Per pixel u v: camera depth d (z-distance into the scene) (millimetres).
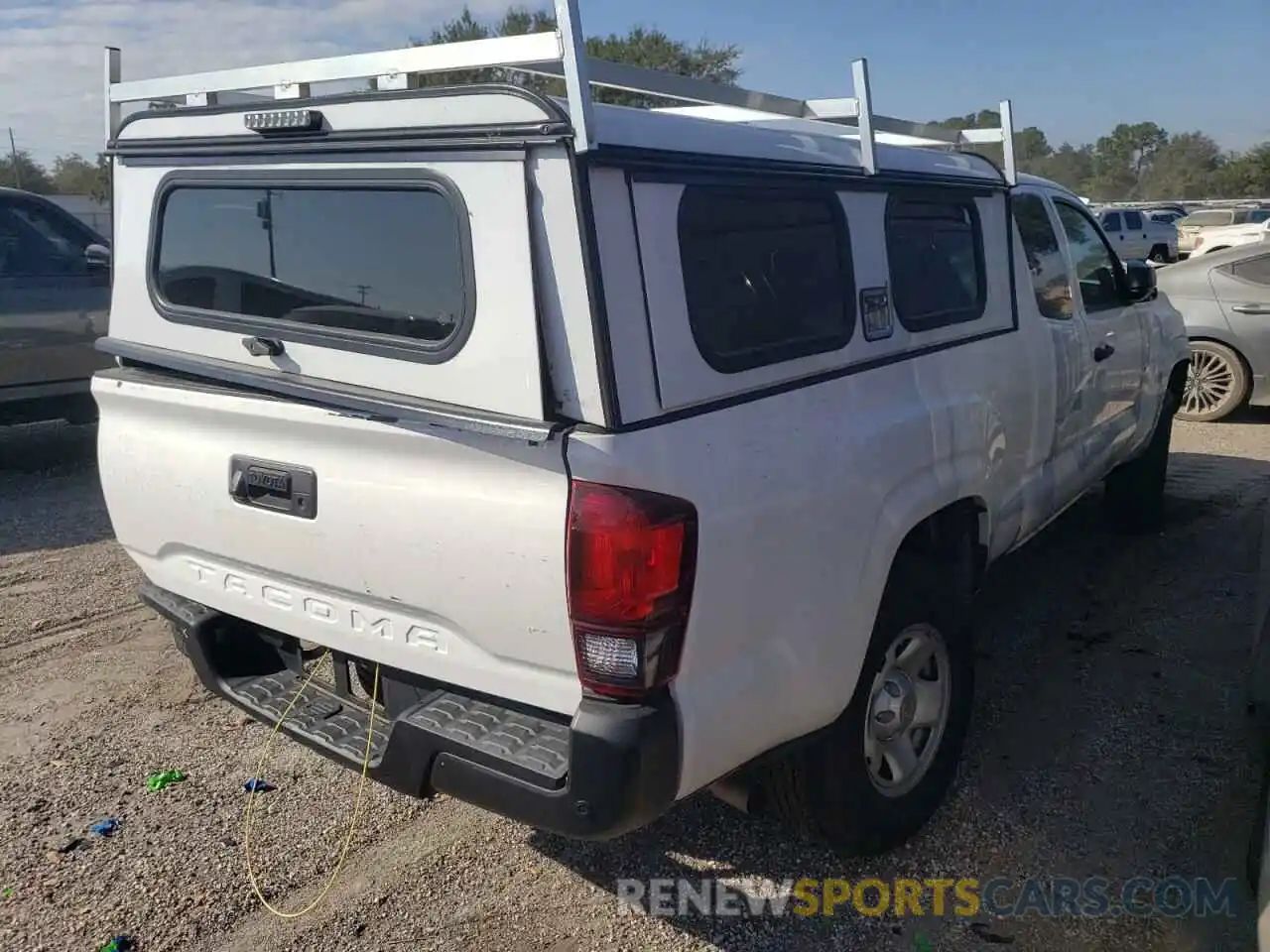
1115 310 5215
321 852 3365
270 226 2840
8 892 3160
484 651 2525
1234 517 6672
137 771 3826
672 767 2383
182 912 3080
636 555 2256
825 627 2795
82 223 8422
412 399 2516
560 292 2273
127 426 3256
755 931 3008
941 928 3014
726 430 2496
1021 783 3707
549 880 3230
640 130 2377
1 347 7723
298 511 2770
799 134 2998
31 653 4809
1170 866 3262
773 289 2744
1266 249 9383
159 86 3105
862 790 3102
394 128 2475
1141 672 4539
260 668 3311
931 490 3256
